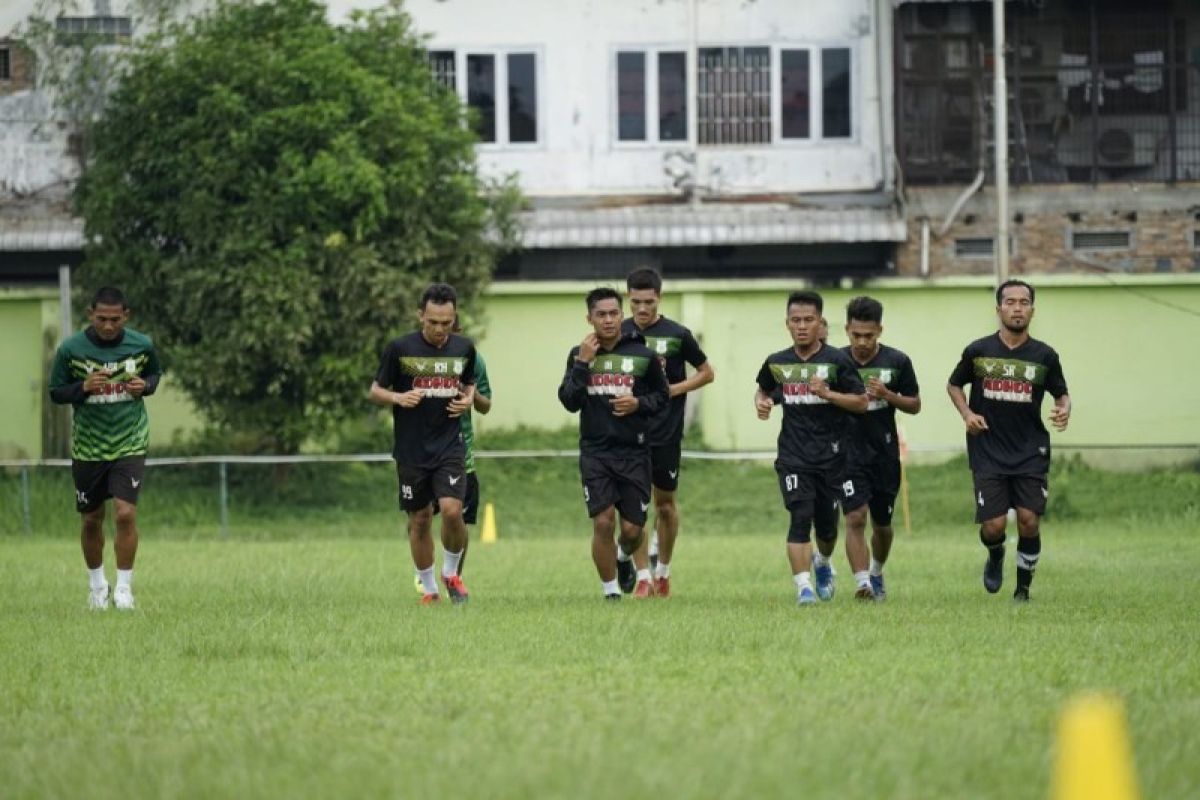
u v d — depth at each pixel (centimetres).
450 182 9288
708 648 3219
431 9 11131
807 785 1909
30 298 10188
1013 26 10681
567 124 11162
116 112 9212
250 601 4459
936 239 10681
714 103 11169
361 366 8931
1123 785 1341
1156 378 10031
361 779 2000
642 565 4597
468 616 3850
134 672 3039
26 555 6675
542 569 5794
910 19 10688
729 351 10206
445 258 9369
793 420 4262
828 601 4316
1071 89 10700
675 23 11144
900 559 6109
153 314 9212
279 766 2109
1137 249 10625
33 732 2453
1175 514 8688
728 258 11044
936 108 10706
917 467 9775
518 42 11150
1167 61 10662
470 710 2505
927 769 2020
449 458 4256
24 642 3500
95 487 4309
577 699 2594
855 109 11125
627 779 1936
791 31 11131
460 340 4244
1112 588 4788
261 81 8950
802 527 4241
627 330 4259
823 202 11031
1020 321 4172
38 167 11062
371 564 6056
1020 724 2353
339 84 9006
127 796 1969
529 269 11006
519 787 1905
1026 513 4244
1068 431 10075
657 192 11150
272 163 9012
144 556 6531
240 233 8906
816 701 2548
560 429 10300
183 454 9850
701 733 2261
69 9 11069
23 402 10225
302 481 9425
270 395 9144
